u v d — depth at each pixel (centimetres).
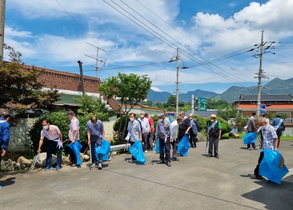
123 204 450
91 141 737
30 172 662
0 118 552
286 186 568
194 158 903
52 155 757
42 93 834
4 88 772
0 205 439
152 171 694
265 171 581
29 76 779
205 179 618
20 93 792
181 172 686
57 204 446
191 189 537
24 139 940
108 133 1362
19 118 879
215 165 787
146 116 1033
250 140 1127
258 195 504
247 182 597
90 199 473
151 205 446
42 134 689
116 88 1191
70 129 750
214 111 4694
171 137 779
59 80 1366
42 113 988
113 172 679
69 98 1401
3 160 766
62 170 696
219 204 453
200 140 1545
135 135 809
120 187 547
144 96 1201
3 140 537
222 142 1473
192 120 1212
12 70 739
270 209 434
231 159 895
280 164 579
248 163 827
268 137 614
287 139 1806
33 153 891
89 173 666
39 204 445
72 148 735
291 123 4544
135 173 669
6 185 555
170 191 522
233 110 3634
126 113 1270
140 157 791
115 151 985
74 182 581
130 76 1124
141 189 534
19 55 834
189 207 438
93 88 1598
